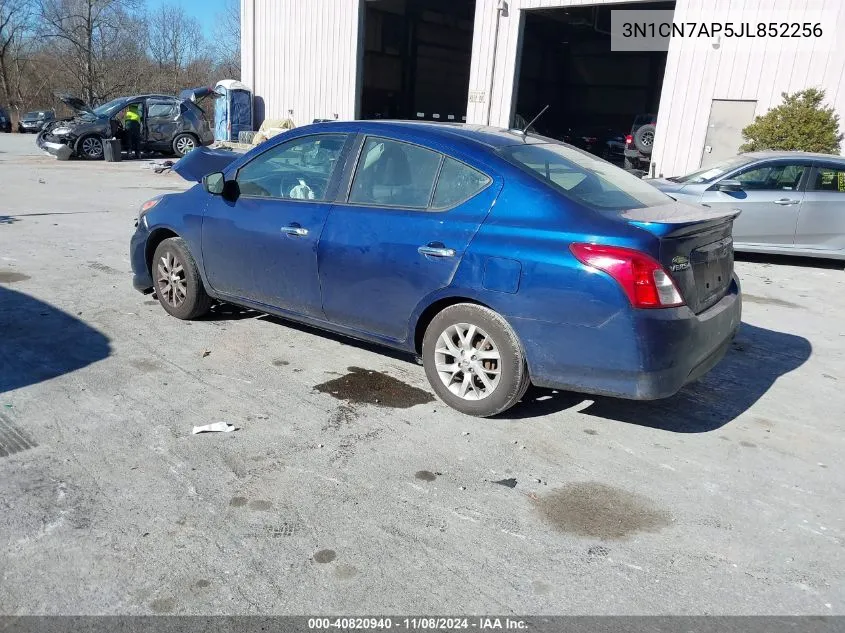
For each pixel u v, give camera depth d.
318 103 21.67
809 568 2.77
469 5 30.38
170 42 50.31
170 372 4.45
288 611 2.40
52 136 19.09
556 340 3.56
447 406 4.14
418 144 4.10
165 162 18.20
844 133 12.83
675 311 3.43
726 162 9.47
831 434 4.05
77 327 5.20
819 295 7.52
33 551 2.64
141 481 3.16
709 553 2.84
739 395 4.58
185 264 5.27
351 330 4.44
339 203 4.34
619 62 35.81
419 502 3.11
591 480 3.38
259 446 3.54
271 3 22.06
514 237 3.63
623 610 2.48
